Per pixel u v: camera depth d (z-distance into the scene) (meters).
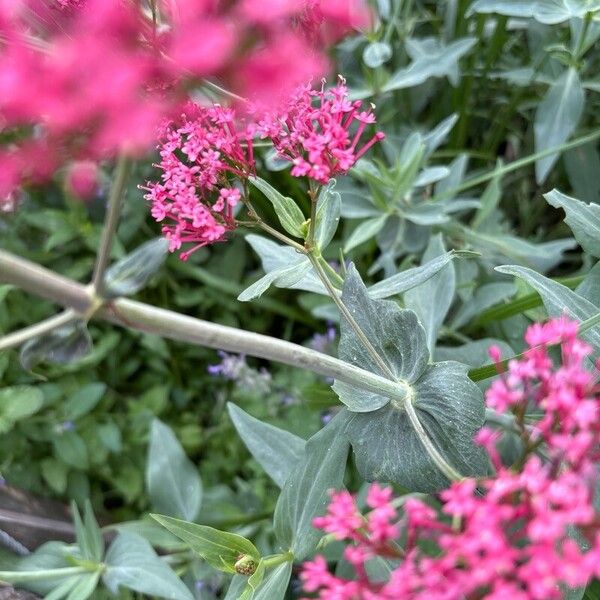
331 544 0.42
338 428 0.37
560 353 0.38
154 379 0.54
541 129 0.46
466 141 0.56
